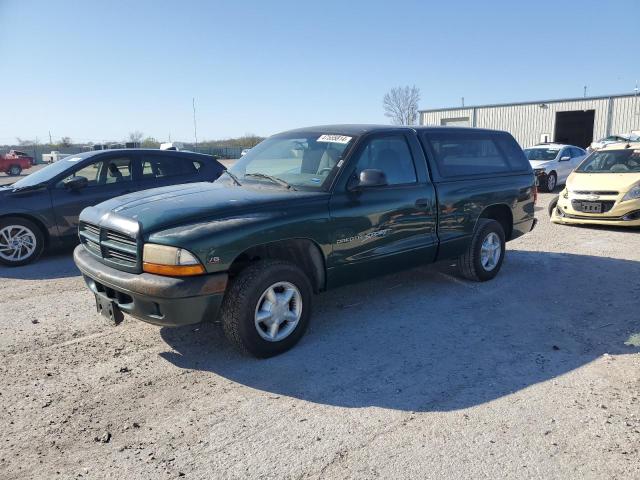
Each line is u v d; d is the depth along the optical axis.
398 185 5.07
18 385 3.72
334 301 5.56
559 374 3.86
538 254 7.80
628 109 33.78
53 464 2.83
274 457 2.88
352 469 2.77
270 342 4.09
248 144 67.19
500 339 4.54
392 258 5.02
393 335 4.62
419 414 3.32
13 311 5.34
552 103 37.00
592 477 2.69
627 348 4.32
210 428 3.17
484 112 40.72
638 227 9.91
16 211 7.36
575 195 10.01
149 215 3.88
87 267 4.20
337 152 4.77
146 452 2.94
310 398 3.53
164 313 3.69
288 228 4.10
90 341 4.52
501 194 6.18
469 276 6.16
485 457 2.86
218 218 3.89
